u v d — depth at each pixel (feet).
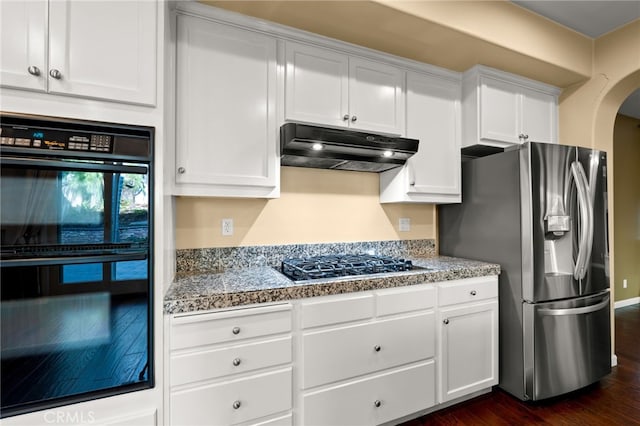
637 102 11.50
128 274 3.81
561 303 6.33
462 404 6.27
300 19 5.41
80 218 3.63
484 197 7.11
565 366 6.30
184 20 4.92
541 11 6.87
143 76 3.94
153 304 3.89
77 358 3.61
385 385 5.27
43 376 3.50
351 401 4.99
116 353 3.76
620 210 13.00
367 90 6.38
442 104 7.28
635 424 5.65
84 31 3.70
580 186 6.50
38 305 3.47
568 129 8.39
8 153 3.35
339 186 7.30
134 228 3.84
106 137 3.74
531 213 6.11
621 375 7.48
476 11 6.08
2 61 3.38
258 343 4.34
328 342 4.81
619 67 7.39
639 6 6.66
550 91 8.39
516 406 6.20
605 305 6.88
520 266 6.26
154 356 3.89
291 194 6.81
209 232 6.04
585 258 6.50
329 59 6.04
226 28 5.21
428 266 6.34
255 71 5.39
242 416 4.25
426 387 5.65
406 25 5.66
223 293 4.19
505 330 6.54
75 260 3.59
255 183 5.33
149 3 4.00
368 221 7.60
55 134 3.55
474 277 6.24
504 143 7.61
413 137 6.88
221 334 4.15
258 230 6.47
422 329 5.61
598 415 5.91
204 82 5.02
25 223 3.42
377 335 5.19
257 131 5.37
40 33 3.52
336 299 4.89
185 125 4.88
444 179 7.25
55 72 3.54
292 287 4.56
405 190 6.84
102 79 3.76
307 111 5.80
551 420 5.77
